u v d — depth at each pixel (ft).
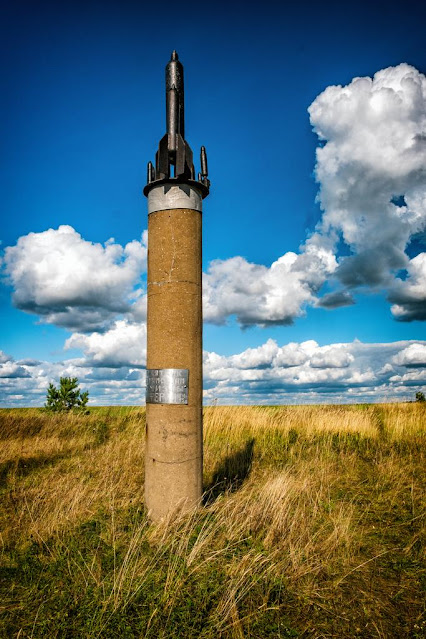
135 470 22.12
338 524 14.78
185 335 15.34
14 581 11.32
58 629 9.29
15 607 10.15
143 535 13.50
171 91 16.06
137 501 17.04
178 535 13.41
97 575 11.35
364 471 22.44
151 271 15.93
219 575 11.32
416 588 11.10
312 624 9.64
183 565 11.55
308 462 24.40
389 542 13.79
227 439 31.09
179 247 15.58
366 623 9.70
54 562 12.18
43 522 14.75
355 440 30.71
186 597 10.37
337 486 19.72
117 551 12.84
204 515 15.06
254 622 9.62
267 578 11.14
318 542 13.51
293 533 13.83
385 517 15.84
